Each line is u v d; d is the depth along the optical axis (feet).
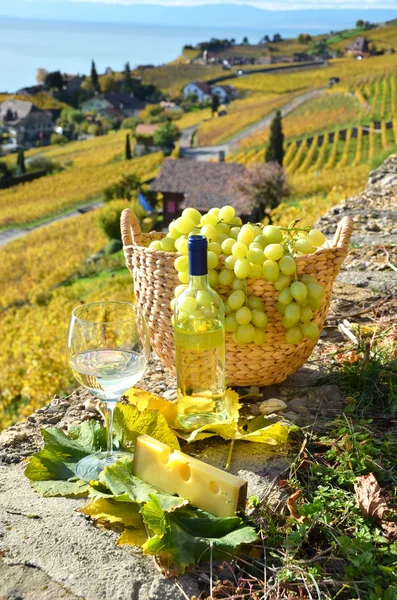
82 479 4.72
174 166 133.59
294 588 3.82
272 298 5.63
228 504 4.18
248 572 3.95
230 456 5.08
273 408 5.84
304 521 4.30
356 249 10.71
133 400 5.65
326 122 198.39
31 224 164.66
